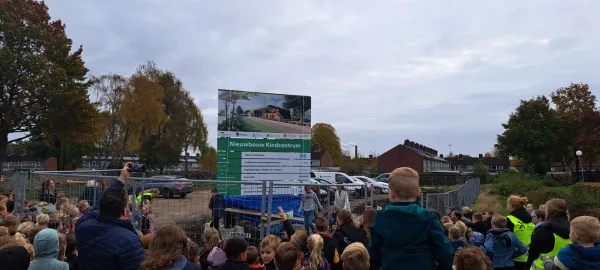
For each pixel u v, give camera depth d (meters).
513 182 34.72
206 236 5.39
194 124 53.66
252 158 13.14
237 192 10.77
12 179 9.45
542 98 52.03
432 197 13.27
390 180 3.20
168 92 51.72
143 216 7.71
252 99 13.29
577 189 23.67
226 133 12.84
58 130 37.31
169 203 8.08
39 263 3.55
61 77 36.28
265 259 4.72
